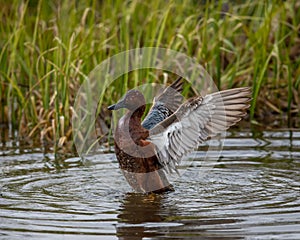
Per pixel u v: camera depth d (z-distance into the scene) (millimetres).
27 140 13742
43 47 14961
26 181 10781
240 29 16312
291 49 16094
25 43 14789
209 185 10539
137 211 9242
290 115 14523
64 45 13891
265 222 8633
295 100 15398
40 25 15914
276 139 13227
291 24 16516
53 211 9234
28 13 16469
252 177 10906
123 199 9883
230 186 10445
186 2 16250
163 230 8430
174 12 16672
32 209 9320
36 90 14781
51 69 14469
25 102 14227
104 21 15570
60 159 12227
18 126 14508
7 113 15164
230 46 15094
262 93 15281
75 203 9641
